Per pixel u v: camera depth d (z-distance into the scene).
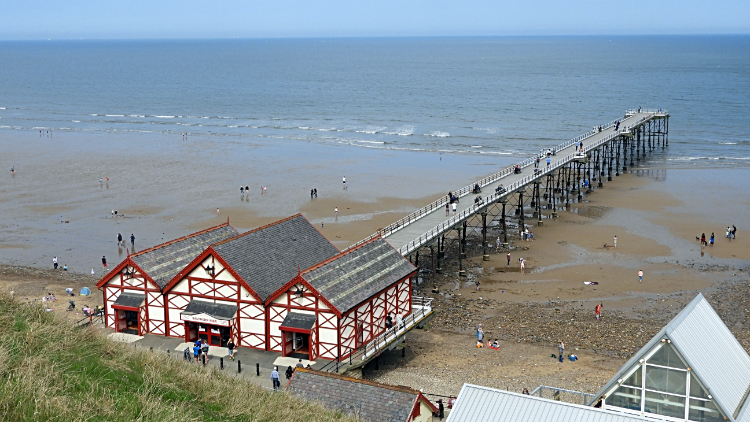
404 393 27.61
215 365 35.69
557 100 183.12
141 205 82.94
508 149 117.38
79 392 22.22
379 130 140.62
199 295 38.59
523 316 49.72
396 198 83.94
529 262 61.91
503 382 38.97
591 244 66.50
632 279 56.94
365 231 70.31
